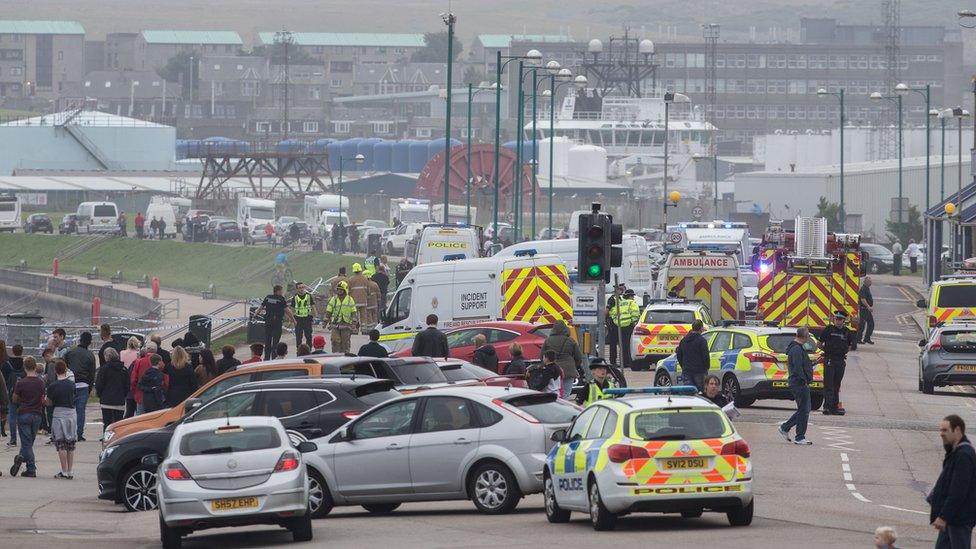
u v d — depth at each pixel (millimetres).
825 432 112125
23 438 97625
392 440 77000
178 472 66375
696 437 67750
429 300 147125
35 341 186875
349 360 91750
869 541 65062
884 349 197375
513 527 71250
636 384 139875
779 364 123500
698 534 67375
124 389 111438
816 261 179000
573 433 72438
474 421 76250
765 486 85750
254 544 69000
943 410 129500
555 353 109938
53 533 73750
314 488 77562
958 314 159125
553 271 145125
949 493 51906
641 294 191875
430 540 67438
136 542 71062
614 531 68500
